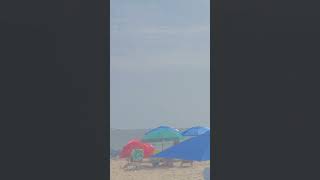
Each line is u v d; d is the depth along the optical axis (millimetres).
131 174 25188
